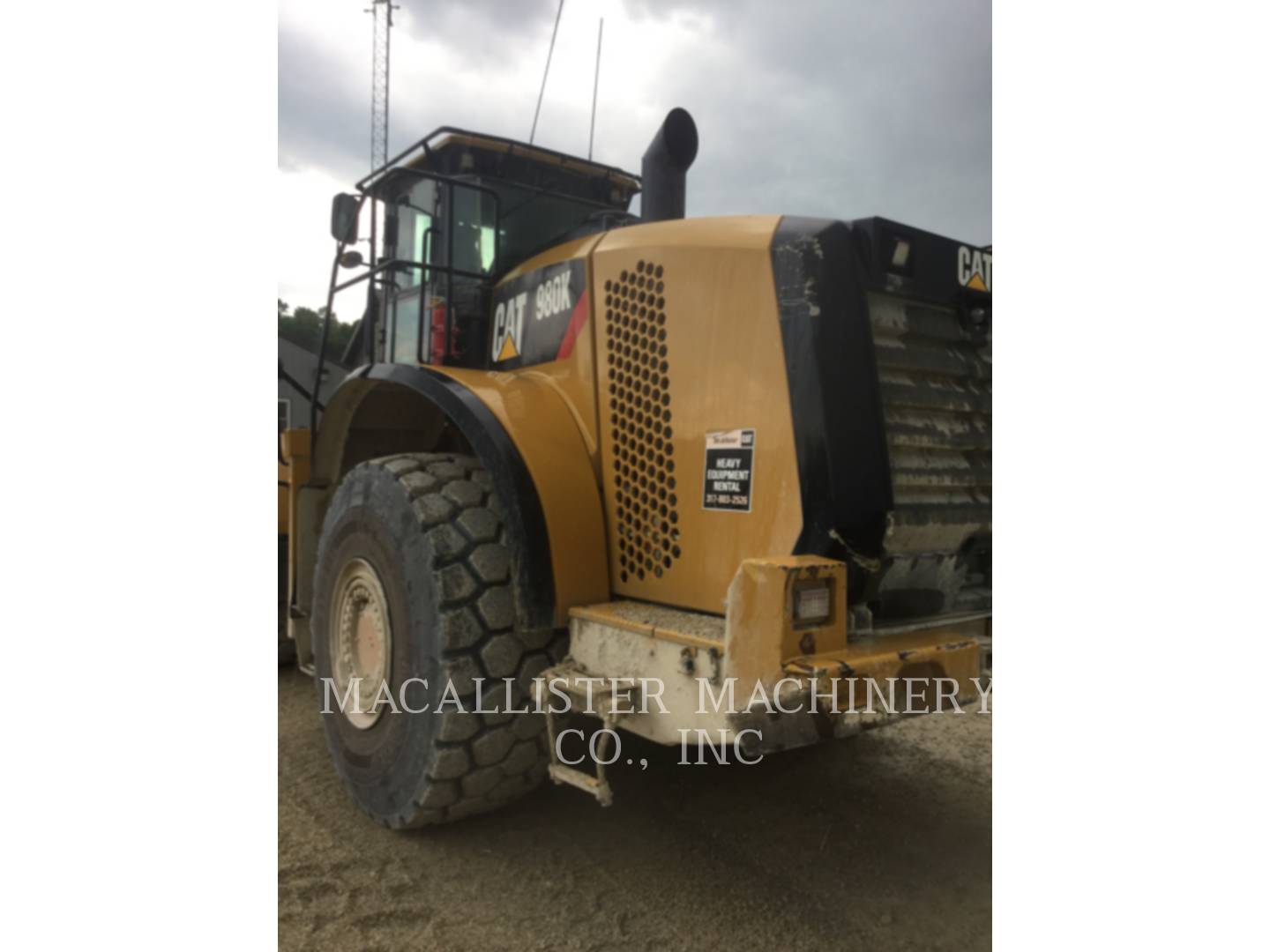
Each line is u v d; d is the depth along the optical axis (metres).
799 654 1.98
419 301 3.81
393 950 2.20
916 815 3.01
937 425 2.46
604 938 2.26
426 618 2.64
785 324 2.25
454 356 3.52
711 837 2.84
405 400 3.63
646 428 2.60
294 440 3.94
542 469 2.66
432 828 2.87
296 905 2.40
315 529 3.85
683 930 2.30
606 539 2.72
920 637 2.24
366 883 2.52
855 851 2.75
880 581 2.29
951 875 2.59
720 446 2.39
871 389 2.23
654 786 3.23
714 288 2.42
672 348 2.52
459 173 3.74
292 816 2.96
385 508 2.84
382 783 2.81
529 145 3.78
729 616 2.04
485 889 2.49
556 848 2.74
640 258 2.63
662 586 2.57
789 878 2.58
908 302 2.44
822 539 2.14
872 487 2.18
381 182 4.07
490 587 2.62
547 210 3.96
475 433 2.70
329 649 3.16
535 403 2.83
